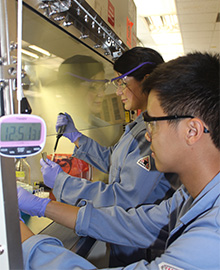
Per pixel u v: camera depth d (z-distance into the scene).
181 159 0.82
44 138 0.67
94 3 1.33
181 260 0.69
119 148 1.66
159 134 0.82
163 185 1.49
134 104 1.60
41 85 1.26
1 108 0.65
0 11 0.63
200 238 0.70
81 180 1.53
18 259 0.69
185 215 0.85
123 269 0.77
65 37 1.33
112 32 1.64
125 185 1.41
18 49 0.61
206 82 0.75
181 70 0.78
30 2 0.95
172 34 6.76
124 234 1.16
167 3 4.86
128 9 2.10
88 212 1.19
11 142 0.62
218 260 0.67
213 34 6.68
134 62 1.47
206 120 0.75
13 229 0.67
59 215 1.21
